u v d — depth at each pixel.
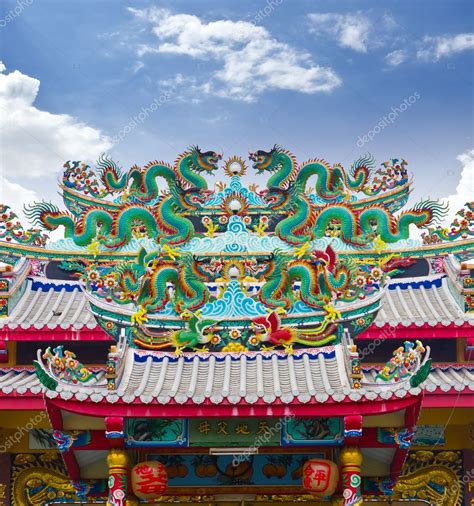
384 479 18.02
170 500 18.83
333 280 17.88
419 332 20.83
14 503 20.66
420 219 23.30
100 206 24.00
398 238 22.80
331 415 15.91
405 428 16.25
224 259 21.78
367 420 16.33
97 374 17.55
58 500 20.77
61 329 20.95
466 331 20.78
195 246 21.91
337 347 17.44
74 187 24.14
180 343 17.64
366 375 18.03
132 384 16.69
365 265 23.03
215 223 22.52
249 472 17.92
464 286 21.53
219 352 17.67
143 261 18.03
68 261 23.70
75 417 16.41
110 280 17.98
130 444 16.41
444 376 20.16
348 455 16.31
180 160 21.83
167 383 16.83
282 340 17.59
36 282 23.48
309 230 19.31
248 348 17.70
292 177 21.09
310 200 20.91
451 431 20.83
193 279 17.95
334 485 16.73
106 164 23.91
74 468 17.39
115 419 15.91
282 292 17.86
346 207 20.28
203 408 16.02
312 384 16.45
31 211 23.53
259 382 16.62
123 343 17.28
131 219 20.09
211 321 17.75
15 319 21.31
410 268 23.77
